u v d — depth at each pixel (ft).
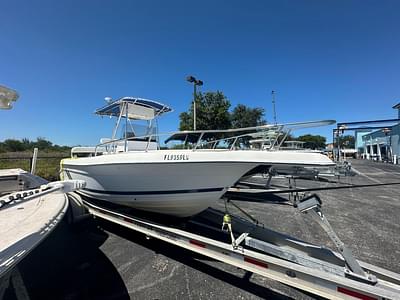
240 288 7.82
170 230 8.89
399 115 79.00
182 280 8.27
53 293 7.61
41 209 7.80
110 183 10.81
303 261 7.13
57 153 47.11
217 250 7.64
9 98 7.56
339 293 5.65
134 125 16.17
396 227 13.74
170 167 8.54
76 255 10.09
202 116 40.40
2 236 5.41
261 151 7.72
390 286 5.94
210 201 9.08
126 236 12.02
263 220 15.06
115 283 8.12
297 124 8.13
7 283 8.07
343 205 19.40
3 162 41.37
